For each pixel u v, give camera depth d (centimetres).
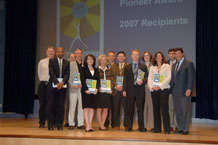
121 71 489
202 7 623
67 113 530
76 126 522
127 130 457
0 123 587
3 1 782
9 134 409
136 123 599
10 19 764
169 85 439
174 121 488
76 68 493
